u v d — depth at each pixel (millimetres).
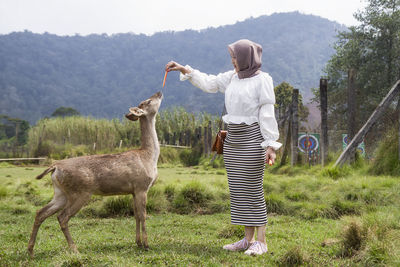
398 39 25906
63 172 3975
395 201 6586
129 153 4320
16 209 6836
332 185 7781
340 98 22812
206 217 6465
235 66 4297
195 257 3781
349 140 10844
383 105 10117
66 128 23484
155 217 6488
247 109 4129
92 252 4031
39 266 3617
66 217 4008
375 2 27422
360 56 27422
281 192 7715
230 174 4250
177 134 28578
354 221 4223
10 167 18375
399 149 9258
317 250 4133
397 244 3914
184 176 12852
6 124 62781
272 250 4152
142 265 3494
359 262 3584
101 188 4121
